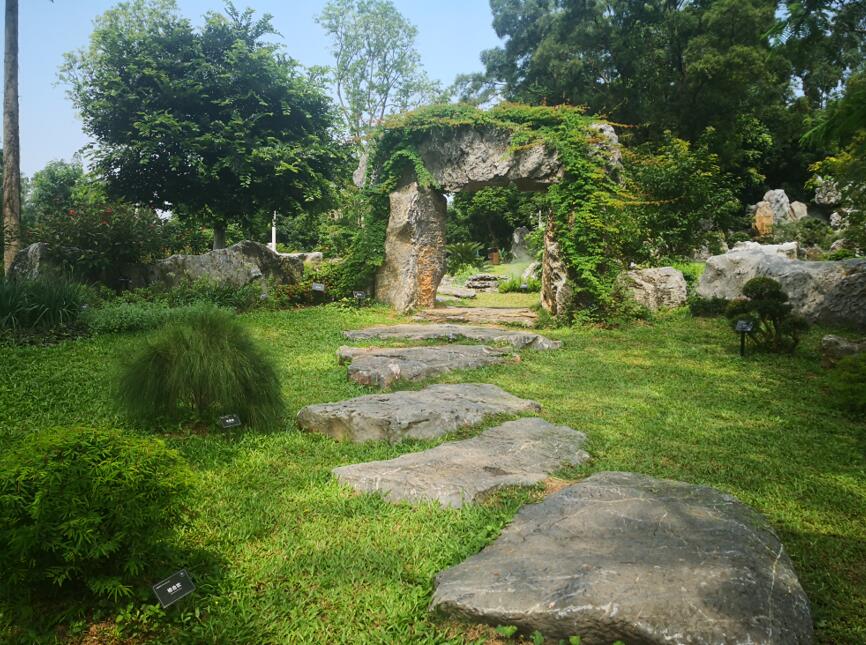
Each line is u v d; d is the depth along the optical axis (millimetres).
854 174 15938
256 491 4957
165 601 3197
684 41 34781
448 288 25156
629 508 4121
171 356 6504
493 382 9266
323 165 22750
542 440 6168
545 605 2990
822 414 7676
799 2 8719
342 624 3225
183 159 20438
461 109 16594
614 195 15656
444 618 3227
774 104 35375
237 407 6609
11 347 10406
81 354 10180
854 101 6938
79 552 3027
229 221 26484
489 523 4250
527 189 16750
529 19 40875
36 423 6641
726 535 3641
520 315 16453
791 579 3250
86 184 22125
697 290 16672
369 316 16109
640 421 7270
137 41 20547
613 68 37219
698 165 22656
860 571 3850
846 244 21219
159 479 3303
